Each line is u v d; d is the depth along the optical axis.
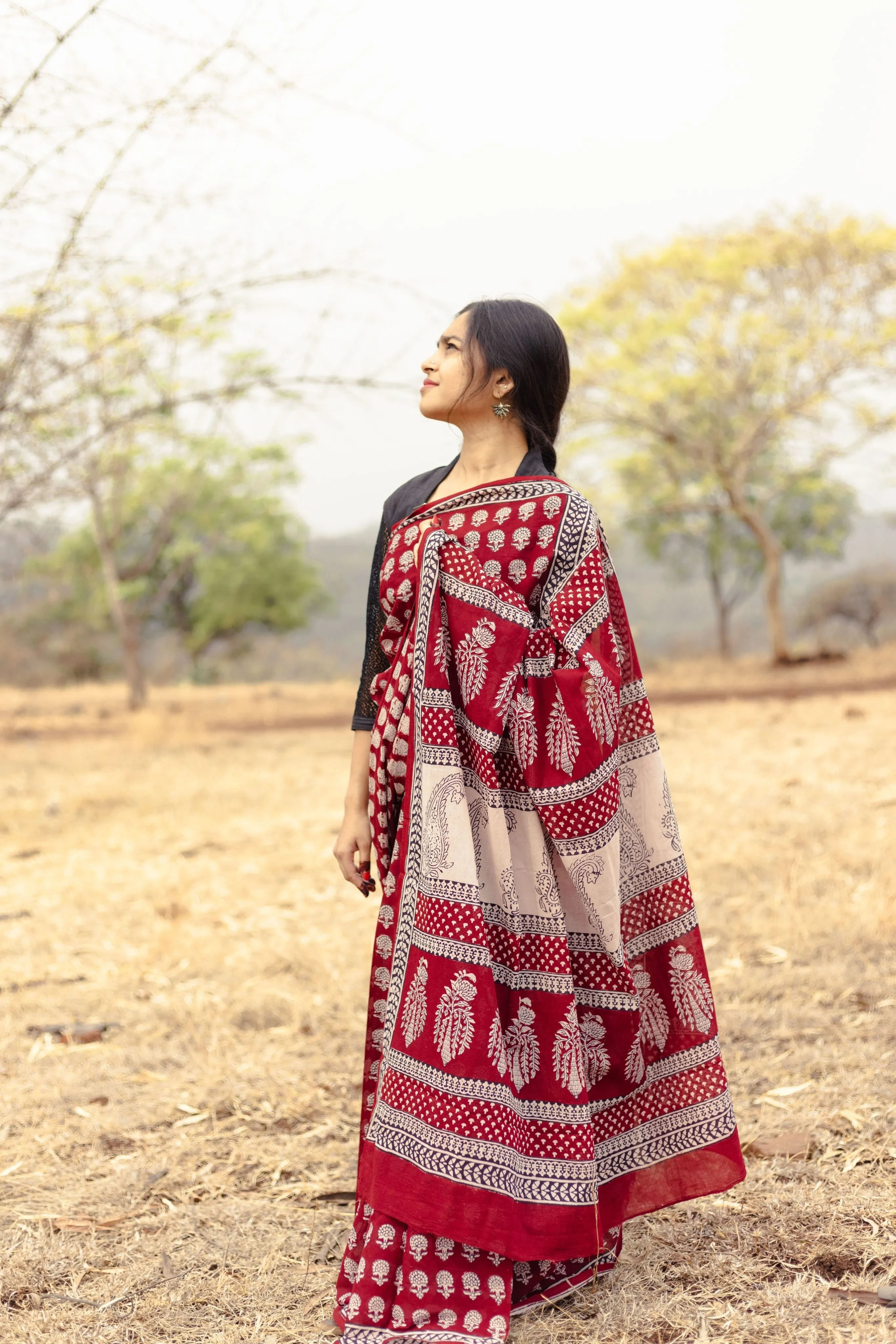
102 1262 2.26
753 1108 2.81
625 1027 1.99
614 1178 2.03
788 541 32.56
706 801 7.16
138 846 6.89
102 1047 3.55
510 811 1.97
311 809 7.99
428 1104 1.87
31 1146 2.83
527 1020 1.95
